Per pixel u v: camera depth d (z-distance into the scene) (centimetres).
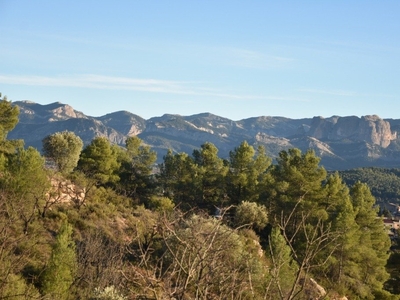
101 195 3291
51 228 2225
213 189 4703
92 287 1319
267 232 3659
